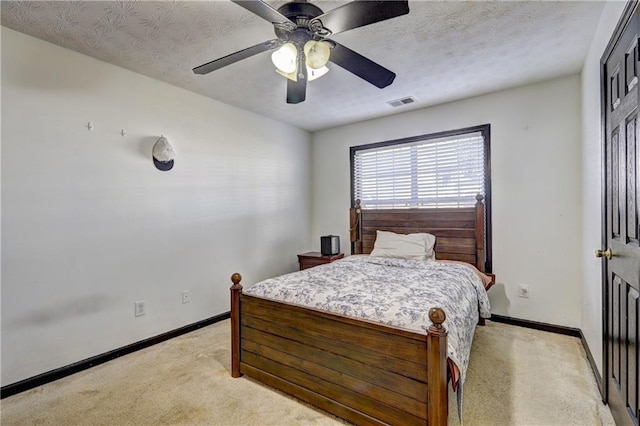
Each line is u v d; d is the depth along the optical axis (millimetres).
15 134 2000
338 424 1691
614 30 1588
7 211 1970
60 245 2189
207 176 3178
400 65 2543
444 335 1401
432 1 1763
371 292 1986
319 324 1799
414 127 3637
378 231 3775
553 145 2873
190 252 3025
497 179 3143
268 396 1947
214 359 2438
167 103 2842
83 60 2309
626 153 1410
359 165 4129
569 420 1696
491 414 1752
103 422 1719
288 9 1510
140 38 2100
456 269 2754
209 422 1718
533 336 2793
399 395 1524
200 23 1933
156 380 2137
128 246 2562
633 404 1361
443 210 3391
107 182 2438
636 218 1282
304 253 4305
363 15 1422
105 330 2420
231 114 3430
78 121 2281
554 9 1849
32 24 1925
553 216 2883
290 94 2072
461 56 2410
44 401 1906
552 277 2893
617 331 1600
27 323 2045
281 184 4070
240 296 2191
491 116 3162
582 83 2621
